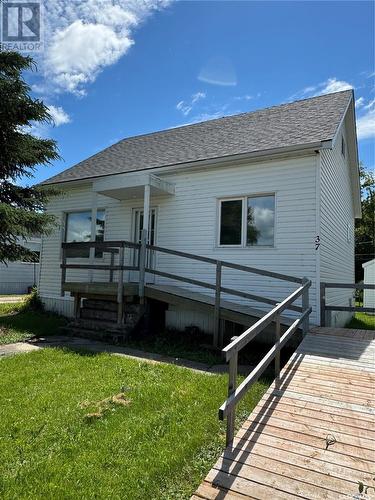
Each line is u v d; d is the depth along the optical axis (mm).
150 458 2801
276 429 2975
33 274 23234
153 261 9141
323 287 6863
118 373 4949
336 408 3326
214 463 2770
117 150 12422
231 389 2678
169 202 9039
